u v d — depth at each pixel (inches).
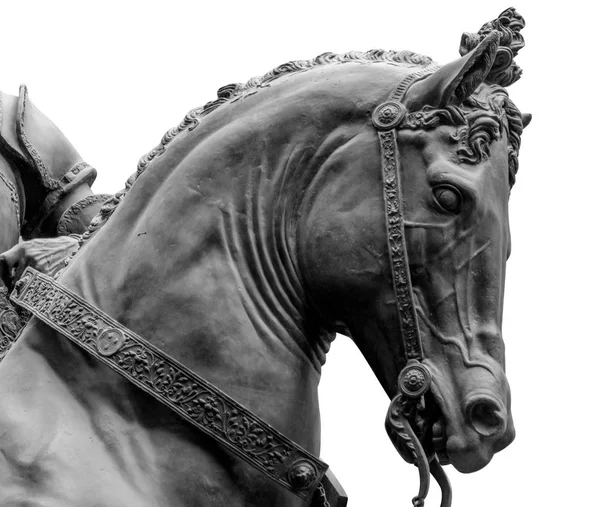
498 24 214.4
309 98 210.1
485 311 203.9
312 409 207.9
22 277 215.0
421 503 199.0
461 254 203.9
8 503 195.2
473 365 201.0
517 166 214.5
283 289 206.8
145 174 212.7
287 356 205.6
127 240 209.5
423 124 206.4
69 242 230.7
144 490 198.1
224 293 204.8
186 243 206.5
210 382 202.2
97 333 204.5
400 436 201.2
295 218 207.6
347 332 210.7
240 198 207.6
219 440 200.7
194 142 212.4
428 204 204.2
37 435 199.9
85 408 203.3
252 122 210.2
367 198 205.2
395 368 204.1
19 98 275.4
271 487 203.8
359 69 212.4
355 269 204.1
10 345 223.9
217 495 201.0
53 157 275.1
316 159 207.9
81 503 194.5
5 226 262.1
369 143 206.7
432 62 217.6
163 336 203.9
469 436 198.8
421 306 203.3
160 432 202.1
